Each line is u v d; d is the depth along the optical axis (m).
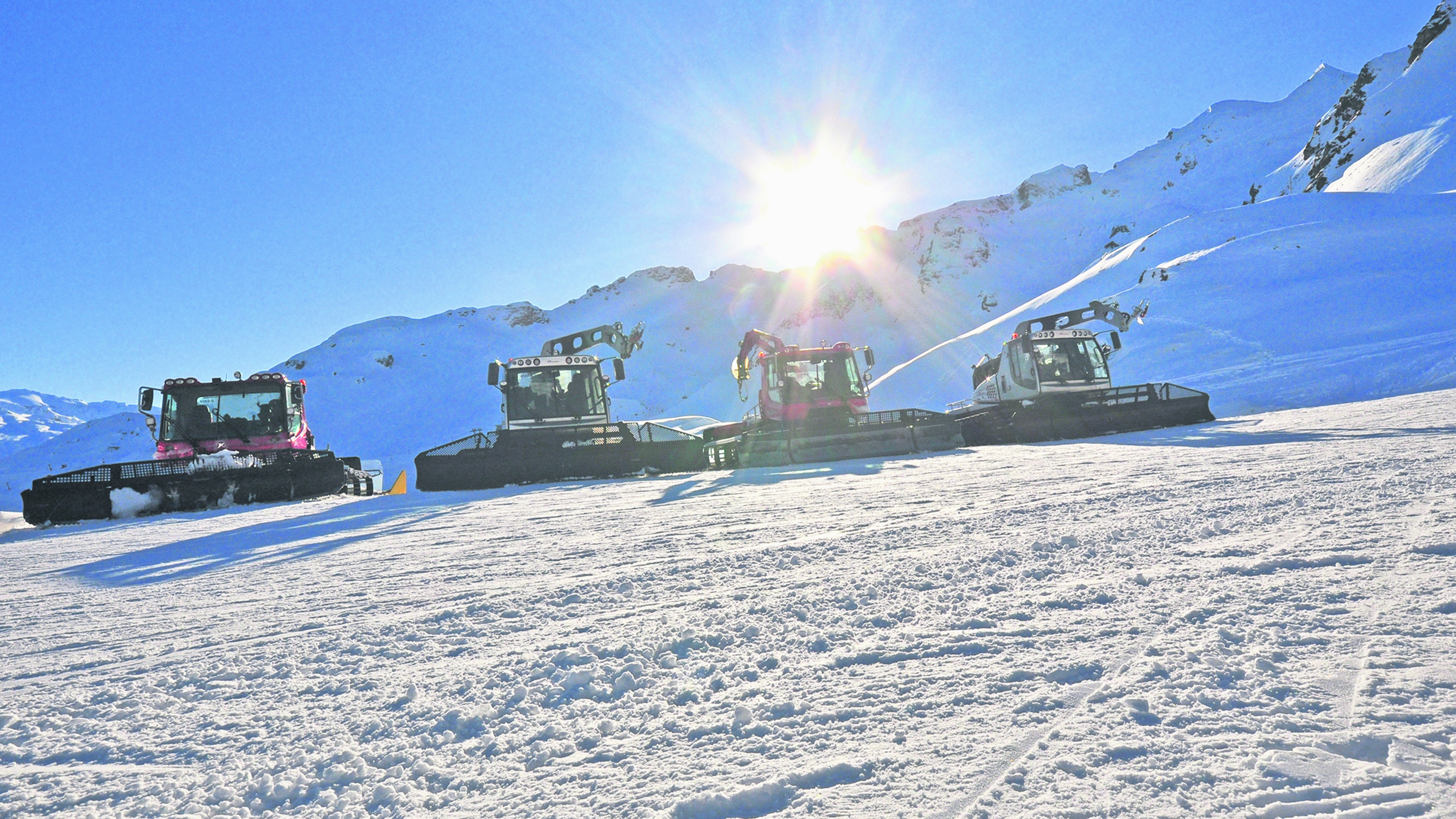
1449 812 1.22
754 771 1.59
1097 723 1.68
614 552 4.91
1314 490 5.07
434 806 1.54
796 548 4.47
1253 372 27.25
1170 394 18.03
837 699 1.98
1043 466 9.45
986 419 18.16
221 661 2.84
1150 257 67.44
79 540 9.35
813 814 1.38
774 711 1.93
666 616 3.04
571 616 3.19
